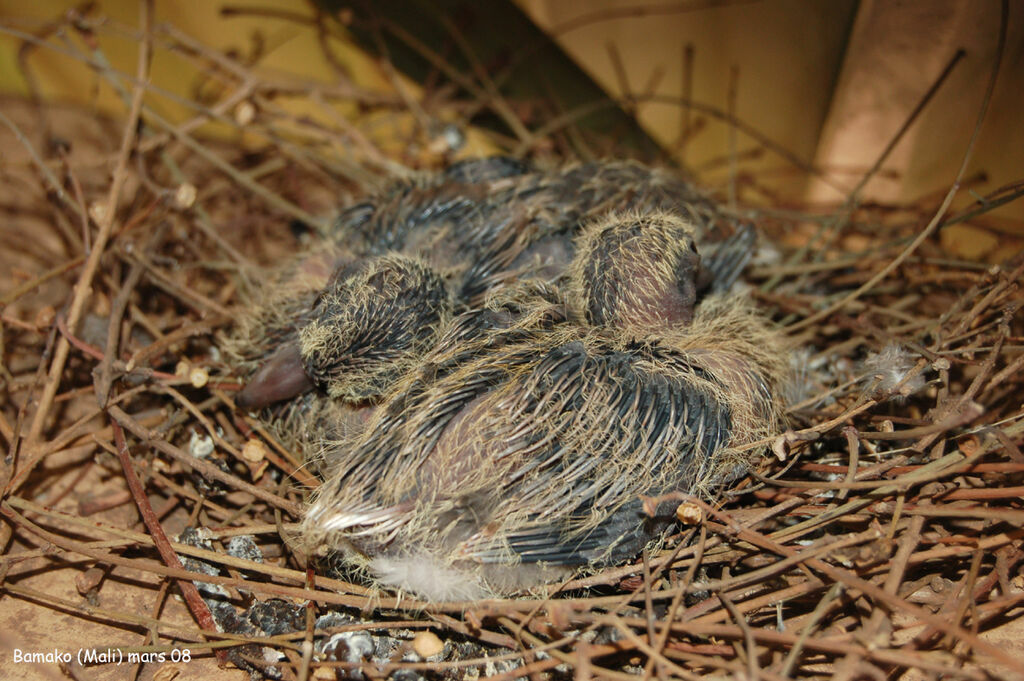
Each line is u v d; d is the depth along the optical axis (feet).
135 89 1.23
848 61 1.32
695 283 1.07
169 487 1.05
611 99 1.44
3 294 1.25
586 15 1.64
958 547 0.96
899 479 0.94
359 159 1.37
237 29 1.53
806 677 0.93
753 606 0.94
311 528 0.94
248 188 1.31
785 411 1.05
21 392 1.18
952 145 1.30
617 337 1.01
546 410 0.95
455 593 0.95
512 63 1.43
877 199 1.39
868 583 0.92
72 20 1.26
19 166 1.39
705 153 1.66
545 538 0.95
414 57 1.46
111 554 0.99
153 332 1.14
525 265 1.07
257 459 1.03
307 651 0.93
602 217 1.09
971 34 1.21
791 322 1.22
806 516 1.01
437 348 1.00
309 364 1.00
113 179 1.24
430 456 0.95
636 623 0.91
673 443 0.96
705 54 1.59
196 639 0.99
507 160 1.19
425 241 1.09
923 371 1.06
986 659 0.91
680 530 1.01
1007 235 1.22
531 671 0.92
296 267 1.13
